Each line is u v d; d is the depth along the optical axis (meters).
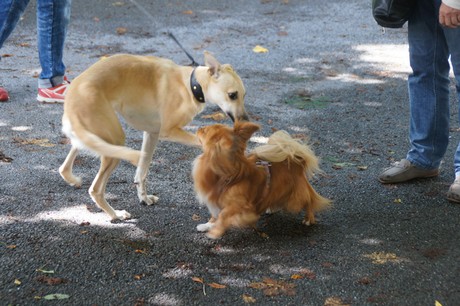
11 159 4.52
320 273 3.22
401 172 4.30
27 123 5.23
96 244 3.44
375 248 3.47
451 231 3.68
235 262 3.32
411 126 4.34
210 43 7.77
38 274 3.13
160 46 7.57
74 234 3.54
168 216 3.83
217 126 3.39
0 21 5.32
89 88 3.49
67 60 6.88
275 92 6.23
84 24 8.34
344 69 6.99
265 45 7.77
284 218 3.84
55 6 5.41
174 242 3.51
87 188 4.14
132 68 3.71
